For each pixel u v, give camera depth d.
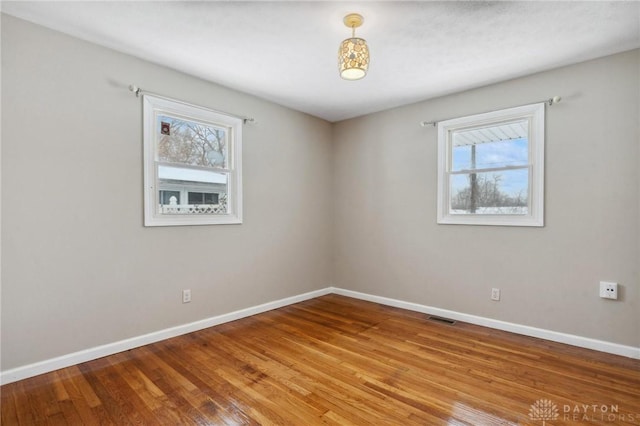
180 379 2.25
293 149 4.14
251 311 3.66
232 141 3.50
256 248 3.72
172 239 3.00
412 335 3.07
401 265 3.98
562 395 2.05
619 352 2.62
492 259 3.28
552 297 2.94
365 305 4.08
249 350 2.73
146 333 2.83
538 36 2.40
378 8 2.07
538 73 3.01
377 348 2.77
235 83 3.32
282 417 1.84
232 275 3.48
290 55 2.73
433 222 3.71
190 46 2.58
